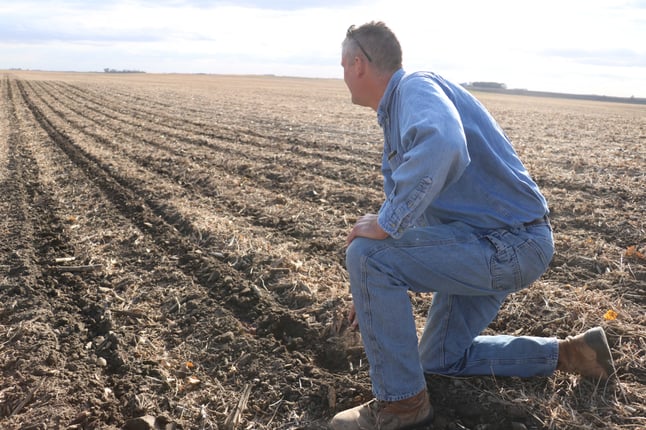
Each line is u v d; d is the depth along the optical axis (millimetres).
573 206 6023
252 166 9078
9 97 34531
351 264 2367
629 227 5188
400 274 2348
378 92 2498
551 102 56594
